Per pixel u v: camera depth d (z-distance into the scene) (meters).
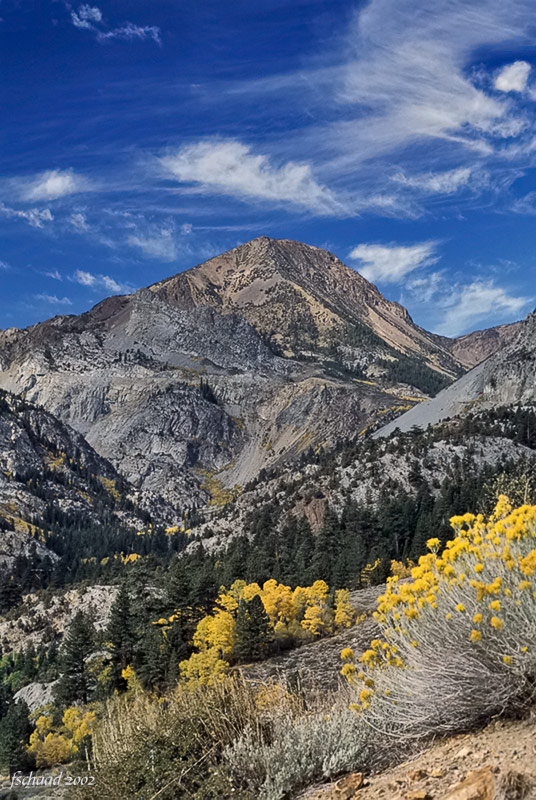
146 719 6.84
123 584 77.38
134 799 6.16
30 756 46.41
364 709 5.61
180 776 6.09
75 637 62.38
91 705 50.47
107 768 6.43
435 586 5.21
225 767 6.05
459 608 4.79
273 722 6.67
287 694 7.41
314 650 36.16
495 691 4.77
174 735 6.53
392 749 5.41
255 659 42.50
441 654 4.98
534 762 3.90
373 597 60.81
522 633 4.53
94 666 60.09
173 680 46.72
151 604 63.91
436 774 4.46
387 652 5.69
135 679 49.53
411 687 5.16
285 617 51.50
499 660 4.64
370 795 4.74
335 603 51.38
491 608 4.62
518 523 5.09
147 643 54.28
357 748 5.58
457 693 4.89
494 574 4.95
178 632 55.06
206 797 5.94
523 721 4.64
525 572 4.55
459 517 6.13
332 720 6.13
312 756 5.84
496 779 3.90
